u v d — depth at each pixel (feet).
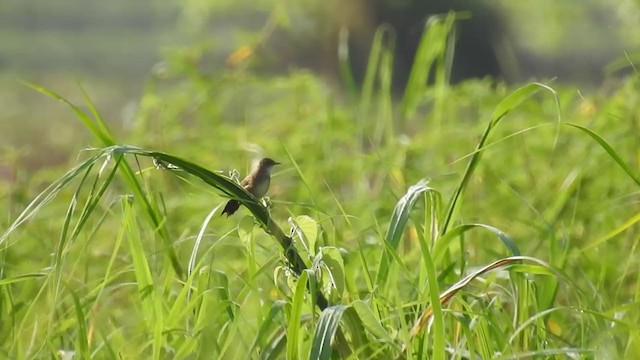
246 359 22.45
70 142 91.76
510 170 43.39
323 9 155.63
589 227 36.65
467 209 38.37
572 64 154.20
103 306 29.07
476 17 158.71
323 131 47.32
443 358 21.83
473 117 49.88
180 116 52.29
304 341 23.73
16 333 25.82
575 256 32.12
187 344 23.38
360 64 156.56
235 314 23.53
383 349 23.40
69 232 35.12
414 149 44.34
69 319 25.76
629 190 39.68
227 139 48.67
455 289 23.57
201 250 31.48
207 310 24.39
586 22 158.30
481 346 23.76
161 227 26.27
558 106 23.66
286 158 45.09
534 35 161.07
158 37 187.73
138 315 28.84
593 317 24.11
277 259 25.20
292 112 53.98
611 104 43.65
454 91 50.19
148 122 52.60
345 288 24.36
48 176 44.27
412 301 25.67
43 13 215.72
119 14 214.48
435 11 157.89
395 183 41.78
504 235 23.94
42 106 121.60
